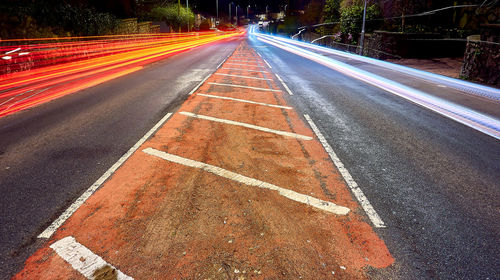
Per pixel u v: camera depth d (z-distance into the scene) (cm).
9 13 1198
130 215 285
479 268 227
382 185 349
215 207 300
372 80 1104
